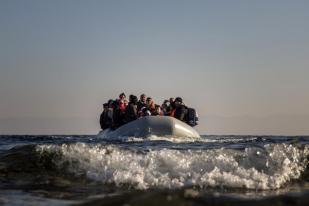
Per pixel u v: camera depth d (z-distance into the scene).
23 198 11.99
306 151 16.94
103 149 16.33
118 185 14.32
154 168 15.37
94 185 14.26
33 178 14.84
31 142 33.34
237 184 14.52
